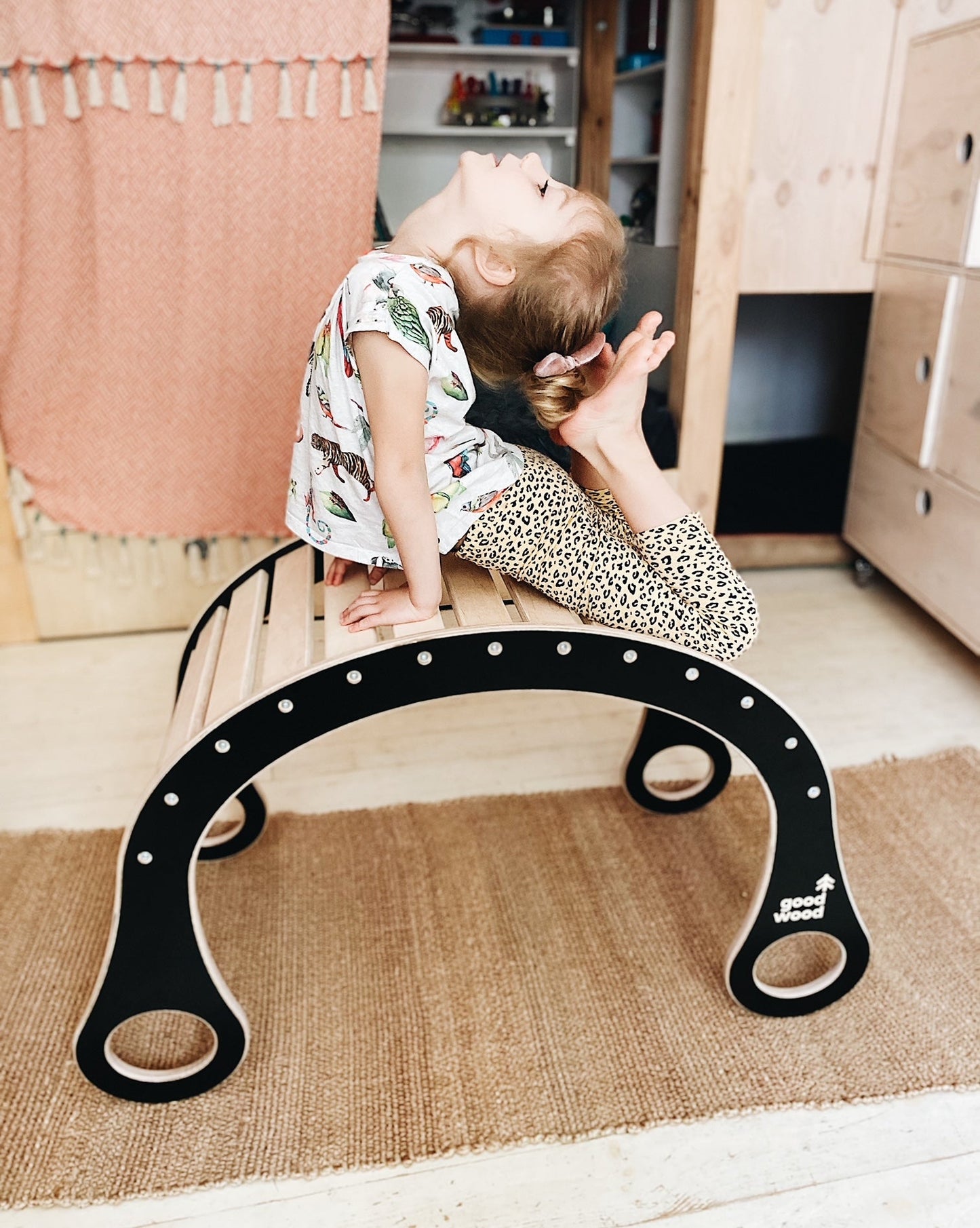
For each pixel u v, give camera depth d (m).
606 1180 0.98
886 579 2.34
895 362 2.04
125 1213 0.95
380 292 0.94
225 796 0.97
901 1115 1.04
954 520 1.86
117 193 1.68
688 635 1.11
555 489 1.11
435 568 1.01
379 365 0.93
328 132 1.68
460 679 0.99
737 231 1.89
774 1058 1.10
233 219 1.71
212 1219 0.94
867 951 1.16
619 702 1.85
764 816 1.52
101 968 1.23
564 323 1.05
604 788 1.59
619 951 1.25
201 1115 1.04
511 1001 1.18
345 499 1.09
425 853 1.43
